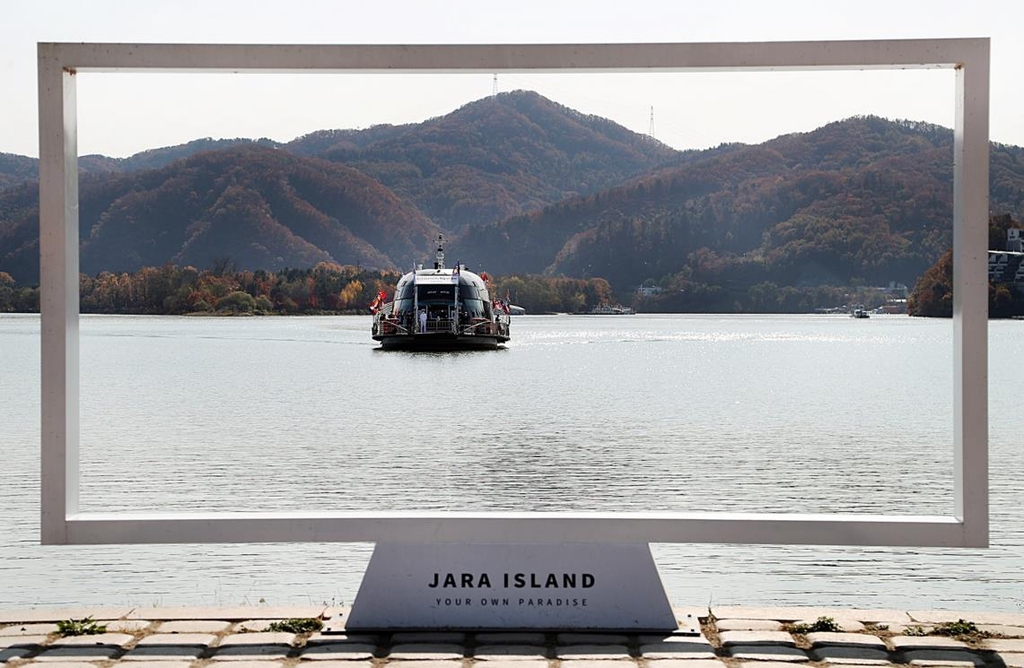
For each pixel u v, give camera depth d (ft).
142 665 13.17
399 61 14.43
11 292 328.90
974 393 14.14
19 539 28.17
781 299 402.31
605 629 14.97
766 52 14.23
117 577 23.95
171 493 44.34
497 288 410.72
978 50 13.97
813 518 14.40
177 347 248.73
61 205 14.39
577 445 70.38
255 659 13.44
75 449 14.90
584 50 14.29
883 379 154.30
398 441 73.56
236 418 94.38
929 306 400.47
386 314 227.40
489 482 49.19
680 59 14.30
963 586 22.89
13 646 14.08
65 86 14.39
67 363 14.48
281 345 258.16
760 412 100.83
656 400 118.62
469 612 15.12
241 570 24.66
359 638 14.57
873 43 14.12
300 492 45.32
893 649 13.96
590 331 358.23
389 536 14.76
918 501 41.70
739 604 21.43
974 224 14.06
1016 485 40.75
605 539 14.67
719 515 14.75
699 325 406.21
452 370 178.70
